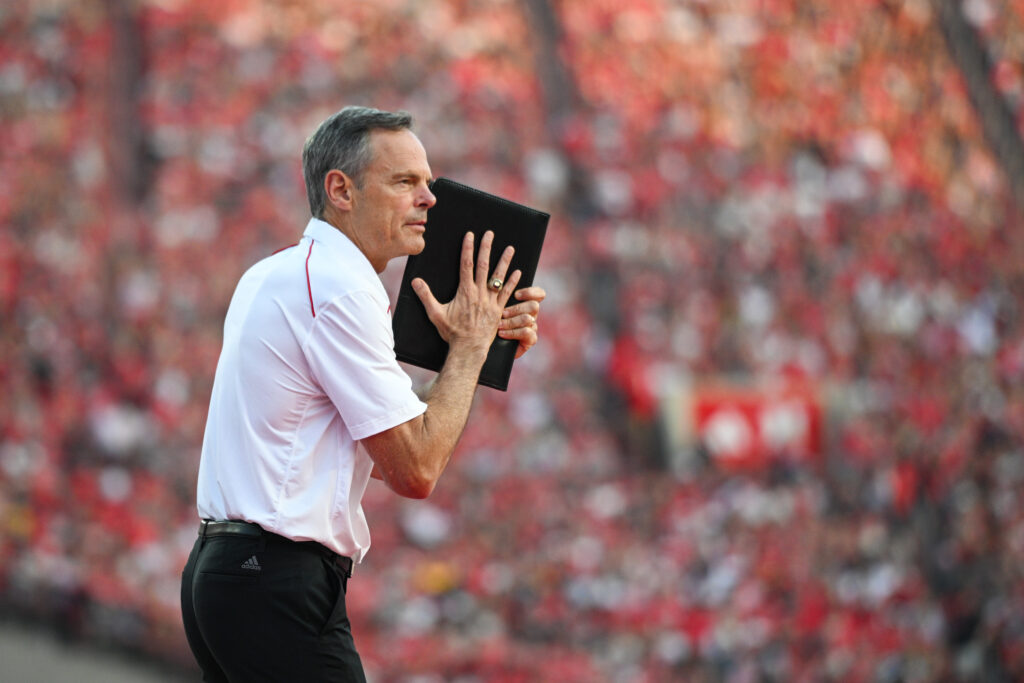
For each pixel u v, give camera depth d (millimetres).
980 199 44250
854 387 38281
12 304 33188
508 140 41344
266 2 40406
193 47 39188
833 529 34469
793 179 42781
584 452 35344
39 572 25594
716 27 44531
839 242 41469
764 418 36906
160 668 25703
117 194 36562
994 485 36812
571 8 43406
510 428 35000
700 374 37625
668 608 31344
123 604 25969
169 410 32750
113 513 29516
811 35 45312
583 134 41812
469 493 33344
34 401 31750
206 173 37562
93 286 34469
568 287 38594
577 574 31828
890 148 44125
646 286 38781
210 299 35469
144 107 37969
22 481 29094
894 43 45781
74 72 37469
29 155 36031
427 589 30562
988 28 46531
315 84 40000
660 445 36219
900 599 33000
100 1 38562
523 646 30047
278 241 37219
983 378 39625
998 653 33062
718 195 41656
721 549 33156
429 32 41938
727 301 39156
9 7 37594
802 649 31281
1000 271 42438
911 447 36844
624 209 40438
